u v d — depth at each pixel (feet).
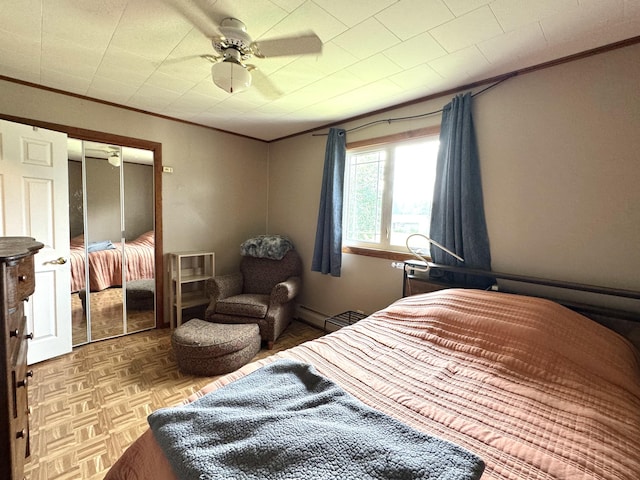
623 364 3.96
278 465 2.34
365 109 8.67
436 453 2.45
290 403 3.19
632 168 4.97
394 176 8.60
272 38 5.21
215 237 11.35
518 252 6.22
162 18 4.75
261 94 7.70
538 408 3.25
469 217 6.62
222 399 3.20
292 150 11.70
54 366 7.47
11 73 6.82
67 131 7.93
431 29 4.86
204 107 8.81
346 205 9.91
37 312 7.37
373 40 5.21
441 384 3.76
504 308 4.97
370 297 9.13
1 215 6.73
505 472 2.40
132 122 9.04
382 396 3.50
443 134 7.13
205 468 2.29
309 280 11.23
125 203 9.74
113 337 9.33
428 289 7.24
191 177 10.52
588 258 5.43
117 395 6.35
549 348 4.14
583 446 2.67
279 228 12.41
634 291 4.83
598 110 5.25
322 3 4.31
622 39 4.96
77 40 5.41
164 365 7.68
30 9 4.57
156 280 9.95
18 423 3.61
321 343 4.94
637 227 4.96
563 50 5.36
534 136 5.95
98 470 4.49
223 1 4.33
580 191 5.48
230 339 7.38
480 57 5.68
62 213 7.68
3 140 6.71
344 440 2.53
